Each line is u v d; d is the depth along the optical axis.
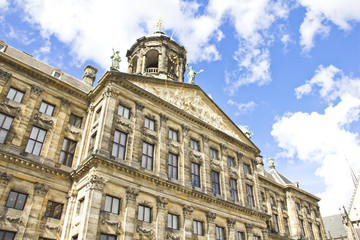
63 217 25.53
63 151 28.64
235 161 40.25
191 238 28.56
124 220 24.55
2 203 22.70
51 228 24.41
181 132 34.94
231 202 34.66
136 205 26.02
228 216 33.72
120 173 26.06
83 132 30.64
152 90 34.56
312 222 54.88
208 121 39.34
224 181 36.16
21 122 26.59
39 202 24.59
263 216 38.44
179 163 32.44
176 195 29.56
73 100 31.69
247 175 41.12
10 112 26.25
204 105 40.28
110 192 24.78
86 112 32.16
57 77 33.06
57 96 30.50
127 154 27.89
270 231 46.59
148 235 25.41
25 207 23.77
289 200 53.44
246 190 39.34
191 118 36.62
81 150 28.89
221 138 39.91
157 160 30.34
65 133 29.42
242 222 35.22
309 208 56.34
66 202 26.28
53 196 25.80
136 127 30.14
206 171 34.66
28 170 25.20
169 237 26.94
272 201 51.34
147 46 43.91
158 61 43.25
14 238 22.23
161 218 27.05
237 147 41.88
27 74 29.03
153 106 33.28
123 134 28.97
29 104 27.84
